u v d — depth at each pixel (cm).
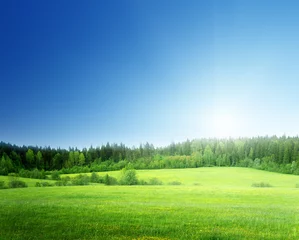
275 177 11144
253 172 12812
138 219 1875
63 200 3278
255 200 3559
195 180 10225
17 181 6838
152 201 3200
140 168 14988
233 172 12731
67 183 7825
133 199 3472
